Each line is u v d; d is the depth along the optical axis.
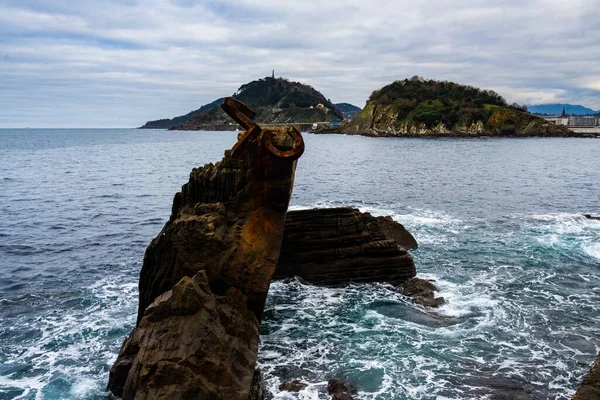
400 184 56.56
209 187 16.00
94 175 69.19
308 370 14.82
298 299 20.28
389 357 15.55
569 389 13.76
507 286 21.70
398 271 22.19
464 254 26.67
